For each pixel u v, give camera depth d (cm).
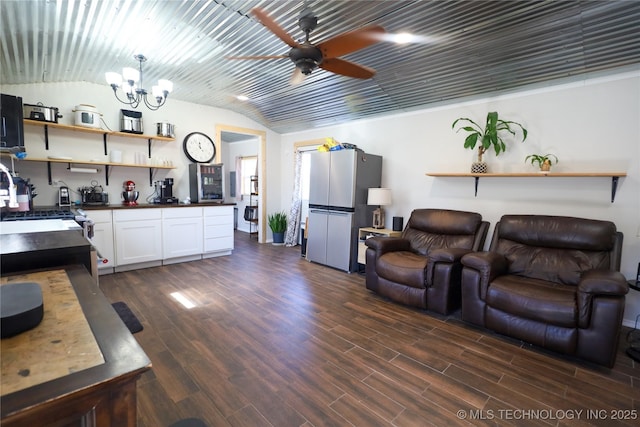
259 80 388
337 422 159
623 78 275
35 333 73
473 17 231
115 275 384
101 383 58
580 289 212
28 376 58
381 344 238
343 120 499
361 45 206
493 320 250
